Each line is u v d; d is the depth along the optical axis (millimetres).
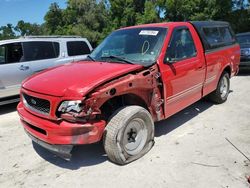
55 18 45625
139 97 4359
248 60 11172
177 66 4926
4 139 5449
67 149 3777
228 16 29828
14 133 5754
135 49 4965
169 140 4984
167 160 4281
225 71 7031
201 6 30156
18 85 7645
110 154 4113
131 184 3729
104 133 4035
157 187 3639
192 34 5617
